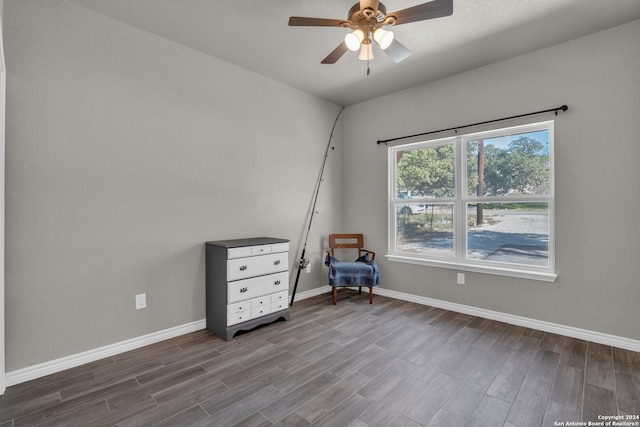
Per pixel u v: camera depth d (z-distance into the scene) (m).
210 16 2.37
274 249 3.00
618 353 2.37
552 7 2.23
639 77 2.39
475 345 2.53
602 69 2.53
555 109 2.71
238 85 3.19
